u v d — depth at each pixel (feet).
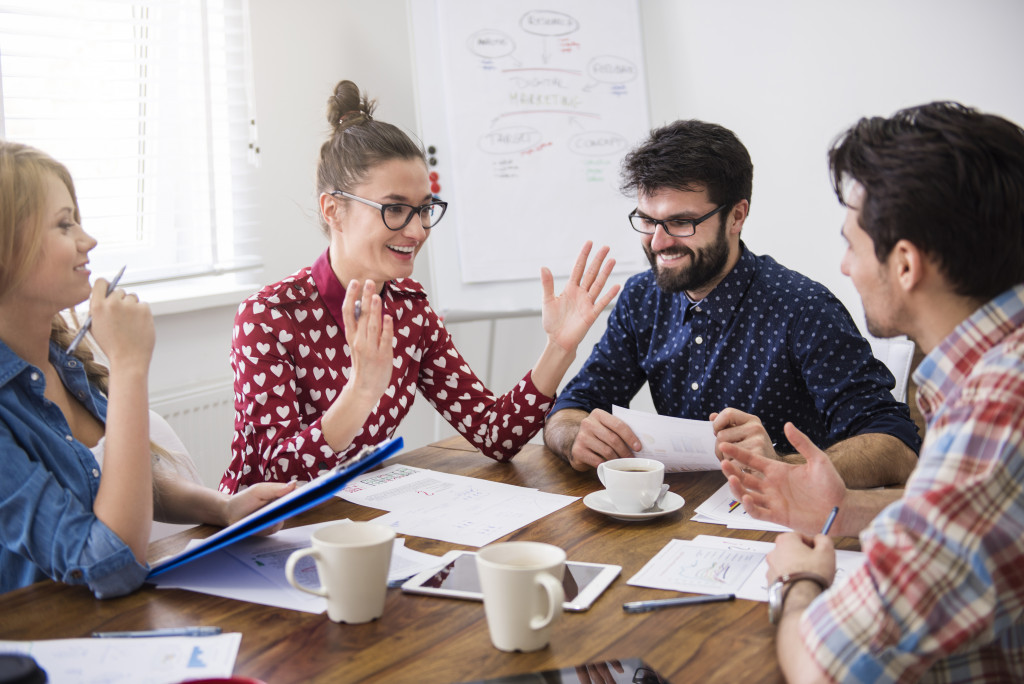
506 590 2.64
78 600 3.18
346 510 4.09
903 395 6.15
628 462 4.19
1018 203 2.52
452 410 5.46
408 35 9.63
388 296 5.36
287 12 9.05
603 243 9.37
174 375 8.05
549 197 9.23
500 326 11.13
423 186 5.05
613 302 9.51
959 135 2.56
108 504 3.28
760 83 10.40
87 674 2.57
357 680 2.54
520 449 5.14
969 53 9.32
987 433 2.30
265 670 2.61
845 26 9.84
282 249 9.25
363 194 4.92
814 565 2.84
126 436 3.35
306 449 4.42
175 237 8.48
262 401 4.75
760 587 3.13
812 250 10.44
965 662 2.50
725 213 5.27
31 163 3.54
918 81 9.61
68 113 7.45
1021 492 2.26
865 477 4.26
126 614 3.04
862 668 2.33
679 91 10.89
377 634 2.83
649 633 2.81
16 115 6.97
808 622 2.45
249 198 8.94
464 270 9.01
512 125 9.12
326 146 5.16
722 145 5.20
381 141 4.93
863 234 2.81
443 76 8.97
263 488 3.90
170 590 3.23
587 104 9.37
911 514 2.31
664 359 5.79
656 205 5.31
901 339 6.29
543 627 2.67
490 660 2.65
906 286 2.69
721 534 3.71
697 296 5.64
